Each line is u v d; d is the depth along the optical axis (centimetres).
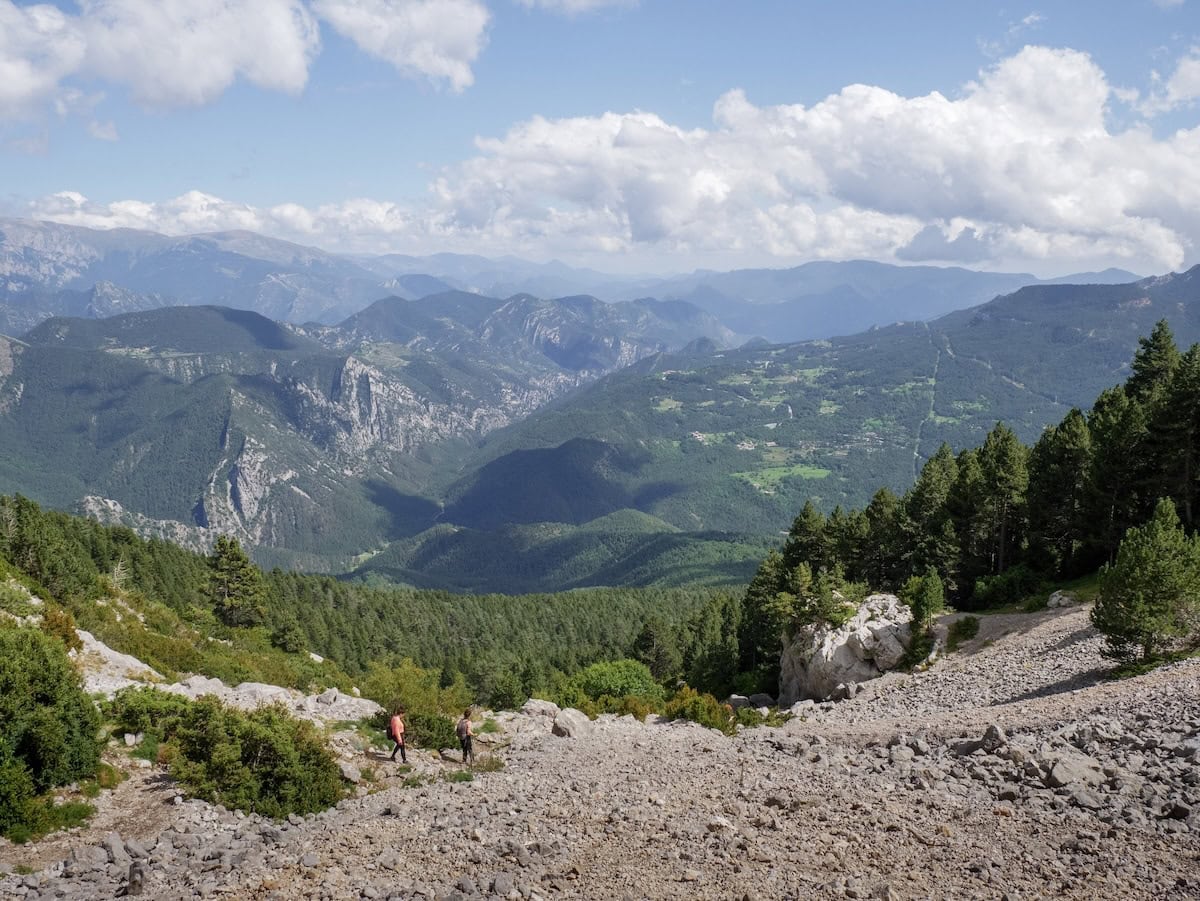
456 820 1900
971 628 5556
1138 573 3600
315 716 3284
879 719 3894
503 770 2717
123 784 2288
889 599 6247
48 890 1541
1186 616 3575
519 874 1479
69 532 9150
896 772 2109
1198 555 3619
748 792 2014
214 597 8838
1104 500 6219
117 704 2719
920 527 7994
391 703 3391
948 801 1762
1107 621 3709
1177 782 1697
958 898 1228
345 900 1380
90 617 4628
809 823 1678
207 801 2161
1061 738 2175
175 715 2692
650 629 9994
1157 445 5869
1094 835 1455
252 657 5609
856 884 1284
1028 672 4241
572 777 2461
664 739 3412
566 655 13362
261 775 2255
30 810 1927
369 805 2225
